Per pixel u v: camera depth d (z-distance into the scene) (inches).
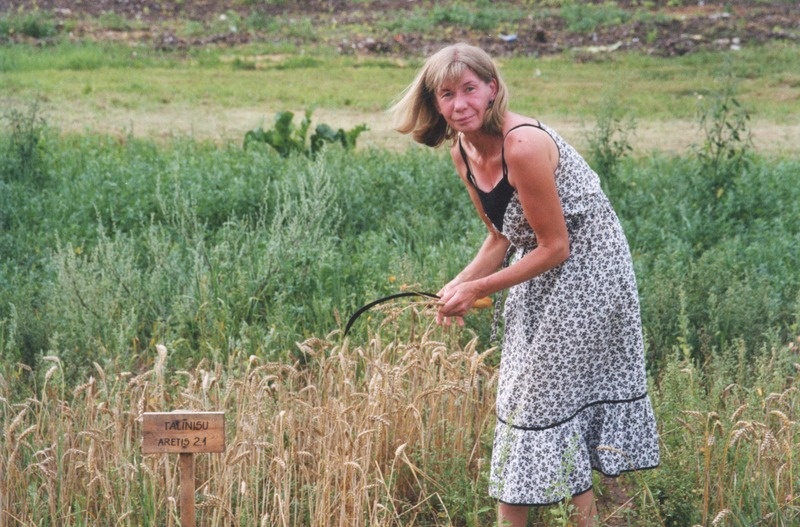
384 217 324.5
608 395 163.0
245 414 169.0
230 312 239.8
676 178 350.9
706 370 221.3
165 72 667.4
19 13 810.8
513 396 160.6
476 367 180.9
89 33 780.0
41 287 261.6
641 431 163.6
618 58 706.8
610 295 157.3
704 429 179.0
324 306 238.4
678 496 173.6
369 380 185.2
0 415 189.0
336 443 165.8
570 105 567.2
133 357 214.5
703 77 641.6
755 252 284.8
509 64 693.3
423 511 176.4
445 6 887.7
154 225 310.5
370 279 255.4
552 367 157.4
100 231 257.9
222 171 351.6
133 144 414.6
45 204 326.6
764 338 234.7
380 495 172.6
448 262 261.4
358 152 419.2
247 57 724.7
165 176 342.0
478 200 163.2
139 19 837.2
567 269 156.1
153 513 165.6
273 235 264.7
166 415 142.2
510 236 160.2
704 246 299.7
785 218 325.4
